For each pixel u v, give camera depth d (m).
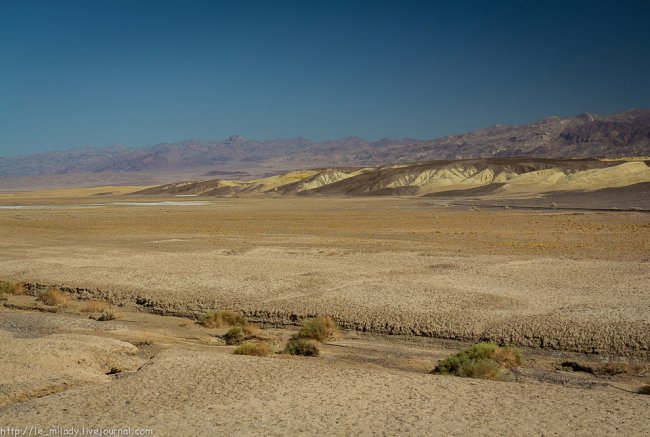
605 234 53.25
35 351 16.62
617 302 23.89
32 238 55.94
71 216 92.94
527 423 11.58
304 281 30.34
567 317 21.97
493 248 43.69
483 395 13.37
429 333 21.75
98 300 29.39
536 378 16.44
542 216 79.88
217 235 57.84
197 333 22.88
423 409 12.38
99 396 13.23
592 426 11.42
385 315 23.50
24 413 12.17
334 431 11.16
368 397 13.16
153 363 15.98
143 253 43.12
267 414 12.05
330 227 67.25
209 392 13.45
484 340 20.88
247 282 30.55
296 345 19.16
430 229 62.75
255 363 16.09
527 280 29.38
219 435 10.97
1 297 30.03
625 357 18.69
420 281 29.59
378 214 92.81
